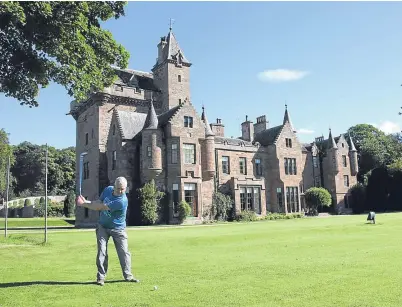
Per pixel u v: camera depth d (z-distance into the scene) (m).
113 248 14.21
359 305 5.60
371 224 24.25
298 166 51.78
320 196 51.66
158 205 38.56
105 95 44.91
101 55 20.42
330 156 57.59
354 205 58.44
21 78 19.94
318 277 7.60
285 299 5.99
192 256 11.30
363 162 67.06
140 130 42.44
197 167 41.19
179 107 41.12
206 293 6.45
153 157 38.59
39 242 16.70
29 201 73.00
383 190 56.56
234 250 12.66
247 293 6.41
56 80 19.92
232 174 46.53
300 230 21.06
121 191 7.86
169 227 31.67
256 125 58.81
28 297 6.34
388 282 7.01
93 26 19.73
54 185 93.81
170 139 40.06
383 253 10.88
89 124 47.56
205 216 42.06
